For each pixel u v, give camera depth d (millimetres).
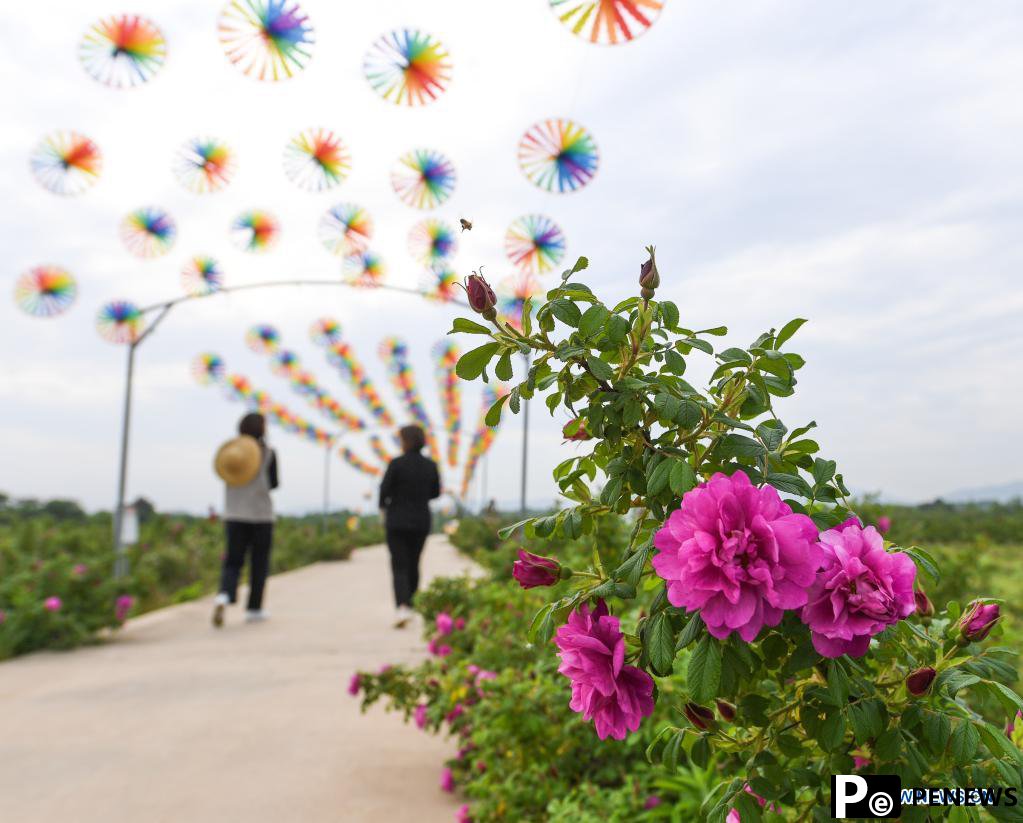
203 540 15570
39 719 3996
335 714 4070
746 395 1205
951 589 4512
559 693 2566
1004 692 1008
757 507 1011
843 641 997
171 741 3590
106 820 2670
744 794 1128
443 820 2627
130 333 9750
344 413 17422
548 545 5016
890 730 1079
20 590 6184
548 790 2371
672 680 2387
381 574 14047
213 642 6332
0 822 2652
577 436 1325
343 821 2625
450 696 3055
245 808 2760
